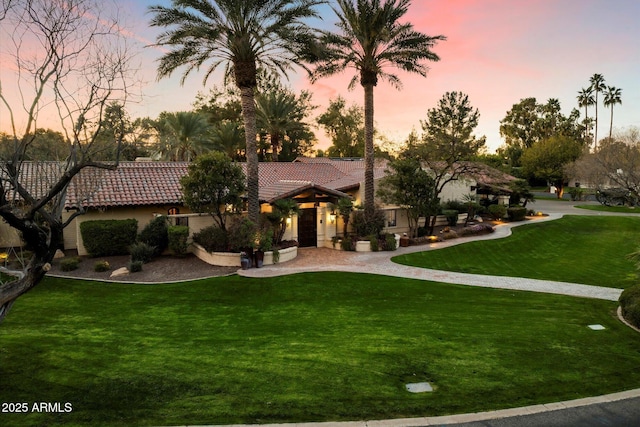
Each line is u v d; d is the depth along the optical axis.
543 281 18.19
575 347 10.04
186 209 23.77
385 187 27.36
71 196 20.84
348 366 8.80
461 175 33.25
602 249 25.94
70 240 23.27
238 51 20.50
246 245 20.12
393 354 9.52
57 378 8.12
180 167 26.83
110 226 21.23
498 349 9.86
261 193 25.66
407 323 12.22
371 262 21.56
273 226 22.67
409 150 31.78
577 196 56.44
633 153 30.58
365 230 25.27
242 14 19.89
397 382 8.05
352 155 69.38
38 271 6.84
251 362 9.05
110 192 22.34
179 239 21.02
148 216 23.03
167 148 37.72
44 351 9.67
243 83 21.19
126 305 14.54
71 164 7.63
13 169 6.59
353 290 16.39
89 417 6.62
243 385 7.86
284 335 11.19
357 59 25.17
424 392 7.64
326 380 8.10
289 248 22.06
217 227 21.42
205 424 6.47
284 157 56.75
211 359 9.25
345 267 20.28
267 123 45.69
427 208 26.73
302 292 16.12
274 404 7.11
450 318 12.73
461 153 31.19
